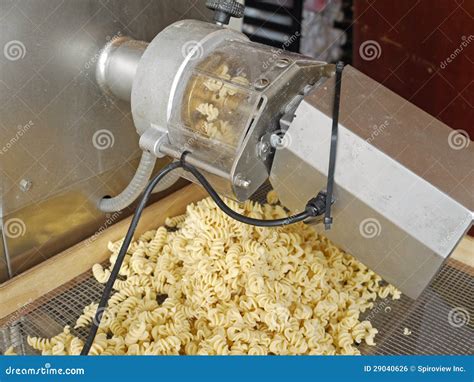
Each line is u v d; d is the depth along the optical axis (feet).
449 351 2.86
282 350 2.81
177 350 2.77
